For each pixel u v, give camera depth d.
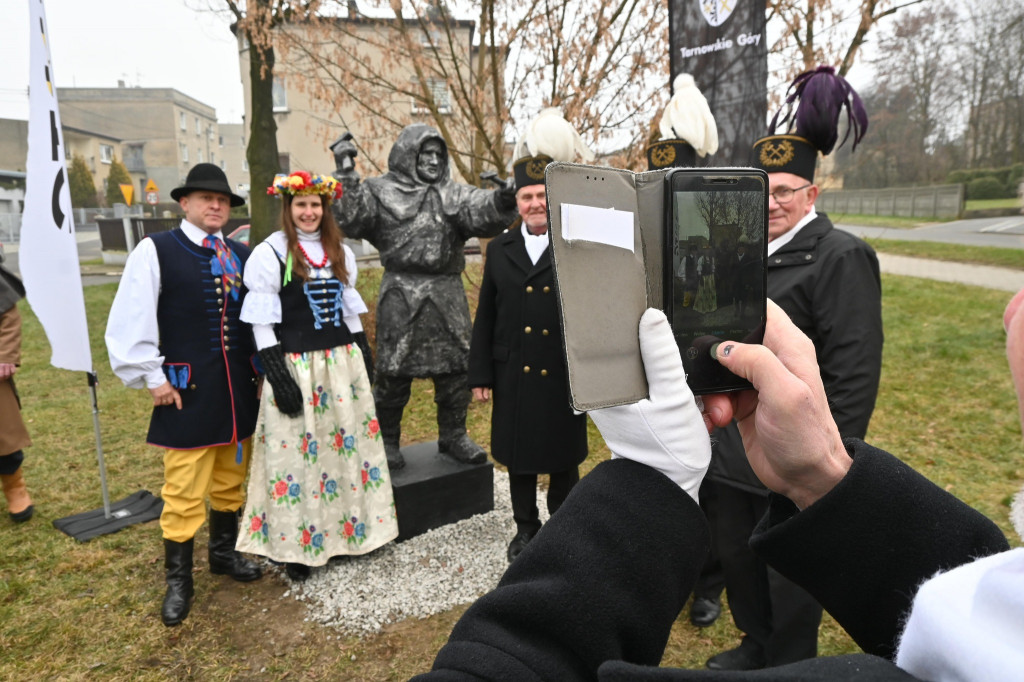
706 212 0.67
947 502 0.62
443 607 2.72
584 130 5.04
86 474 4.24
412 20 5.26
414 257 3.20
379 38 5.43
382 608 2.70
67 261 3.29
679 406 0.61
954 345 6.82
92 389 3.46
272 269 2.66
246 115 15.40
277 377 2.68
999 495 3.62
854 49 4.60
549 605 0.56
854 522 0.60
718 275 0.68
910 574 0.59
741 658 2.27
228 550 2.97
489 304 3.09
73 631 2.58
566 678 0.55
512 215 3.14
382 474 3.04
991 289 10.09
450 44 5.05
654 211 0.65
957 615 0.37
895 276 11.73
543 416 2.87
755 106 3.05
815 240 1.97
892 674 0.41
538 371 2.87
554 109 2.93
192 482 2.69
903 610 0.60
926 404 5.29
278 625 2.63
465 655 0.56
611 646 0.56
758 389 0.64
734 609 2.24
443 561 3.05
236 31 7.94
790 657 1.93
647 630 0.57
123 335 2.54
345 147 3.04
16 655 2.45
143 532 3.42
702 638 2.54
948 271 12.24
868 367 1.83
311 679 2.34
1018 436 4.56
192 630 2.60
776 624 1.94
